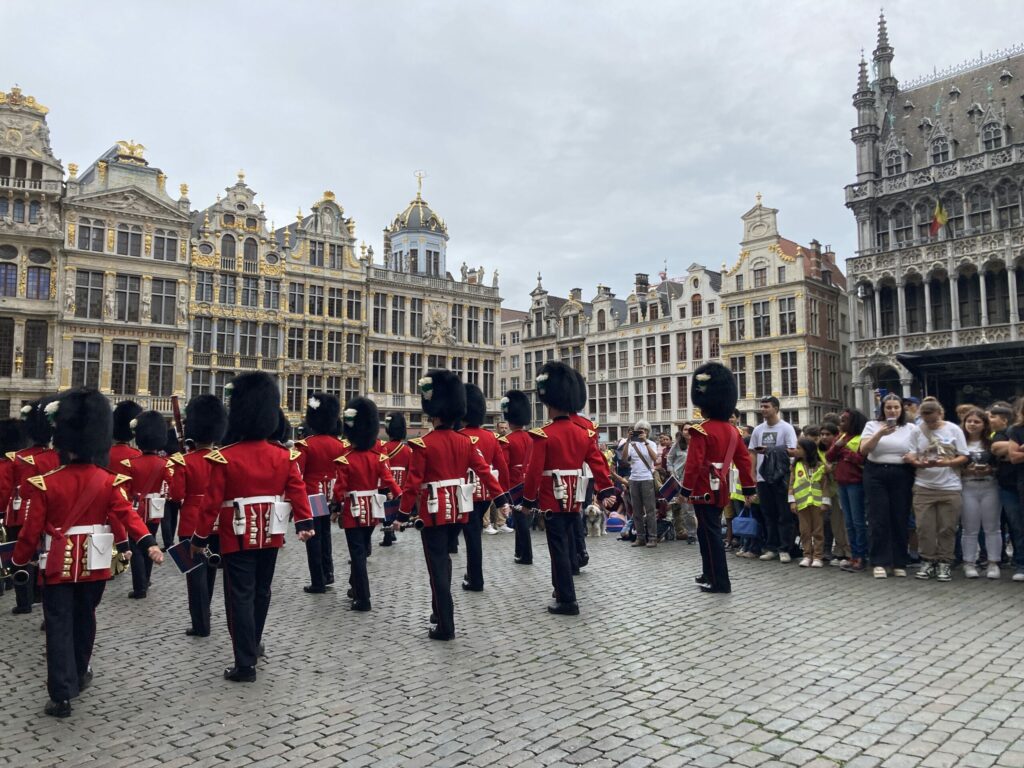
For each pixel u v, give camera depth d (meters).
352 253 51.84
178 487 7.36
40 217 40.12
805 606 9.62
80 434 6.81
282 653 8.12
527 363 66.75
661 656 7.54
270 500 7.52
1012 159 38.00
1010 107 40.47
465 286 58.25
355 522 10.38
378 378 52.72
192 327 44.56
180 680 7.29
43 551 6.58
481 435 12.49
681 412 54.03
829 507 13.01
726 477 10.70
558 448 9.73
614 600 10.40
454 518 8.66
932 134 42.09
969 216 39.81
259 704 6.50
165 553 15.85
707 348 52.84
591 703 6.23
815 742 5.29
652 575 12.40
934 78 44.94
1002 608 9.12
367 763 5.20
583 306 64.25
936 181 40.66
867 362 41.50
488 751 5.32
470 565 11.37
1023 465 10.55
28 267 39.84
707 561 10.88
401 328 54.53
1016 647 7.43
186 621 9.97
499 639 8.43
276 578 13.16
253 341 46.84
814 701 6.10
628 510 17.42
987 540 11.19
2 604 11.48
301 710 6.32
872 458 11.66
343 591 11.80
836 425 12.71
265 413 7.78
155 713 6.36
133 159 43.75
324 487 12.09
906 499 11.55
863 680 6.59
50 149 40.81
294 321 48.53
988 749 5.06
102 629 9.52
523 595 10.95
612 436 59.03
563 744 5.40
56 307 40.16
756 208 50.31
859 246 43.44
